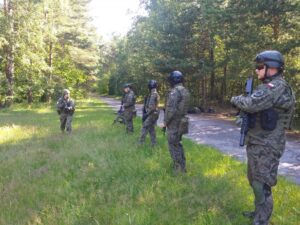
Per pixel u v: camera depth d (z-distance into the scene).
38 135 12.62
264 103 3.83
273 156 3.94
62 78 40.31
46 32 30.20
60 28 36.94
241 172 6.86
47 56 37.34
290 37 17.47
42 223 4.65
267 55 3.97
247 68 18.97
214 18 20.95
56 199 5.51
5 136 12.56
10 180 6.75
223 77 30.34
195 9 25.52
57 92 38.03
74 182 6.38
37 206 5.23
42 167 7.56
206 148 9.62
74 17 44.03
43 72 34.69
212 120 19.39
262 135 3.95
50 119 19.39
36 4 27.09
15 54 27.69
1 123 17.11
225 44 20.52
